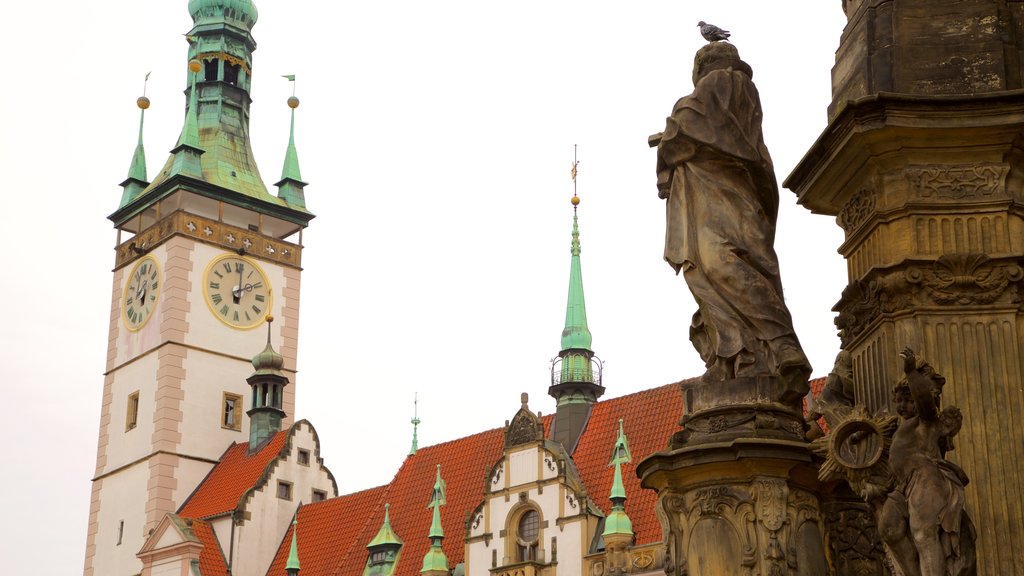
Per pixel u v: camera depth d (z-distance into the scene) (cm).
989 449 1075
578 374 6644
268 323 8838
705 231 1132
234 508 7619
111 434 8650
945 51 1152
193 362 8488
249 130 9481
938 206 1120
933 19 1163
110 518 8425
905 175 1133
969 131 1115
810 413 1167
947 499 947
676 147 1149
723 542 1071
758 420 1090
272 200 9131
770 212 1161
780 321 1118
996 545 1055
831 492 1108
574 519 5766
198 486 8256
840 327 1212
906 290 1112
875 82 1166
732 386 1106
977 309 1103
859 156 1155
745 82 1169
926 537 941
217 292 8719
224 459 8375
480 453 7094
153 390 8450
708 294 1127
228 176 9044
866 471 1016
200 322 8594
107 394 8794
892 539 958
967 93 1136
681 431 1130
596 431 6406
